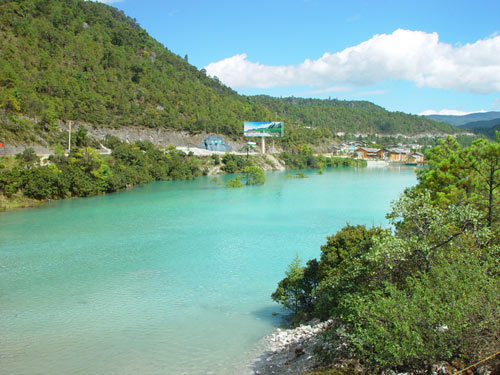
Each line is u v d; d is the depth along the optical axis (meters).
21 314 23.28
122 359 18.20
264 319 22.80
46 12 143.12
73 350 19.09
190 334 20.83
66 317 22.92
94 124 115.25
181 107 154.38
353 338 12.35
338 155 196.25
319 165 162.00
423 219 15.20
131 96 137.75
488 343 10.25
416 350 10.48
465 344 10.37
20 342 19.91
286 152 160.50
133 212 57.41
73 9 162.62
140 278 29.72
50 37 131.75
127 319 22.69
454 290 11.12
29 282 28.67
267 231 45.31
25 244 39.12
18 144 82.06
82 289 27.36
